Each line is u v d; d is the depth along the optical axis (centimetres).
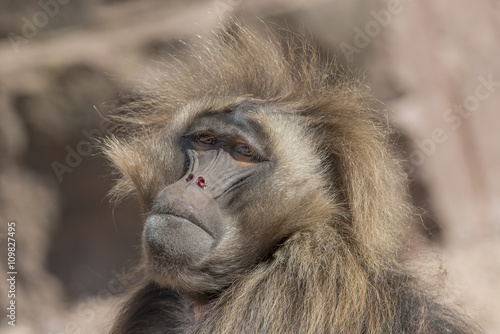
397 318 1455
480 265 3366
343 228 1539
